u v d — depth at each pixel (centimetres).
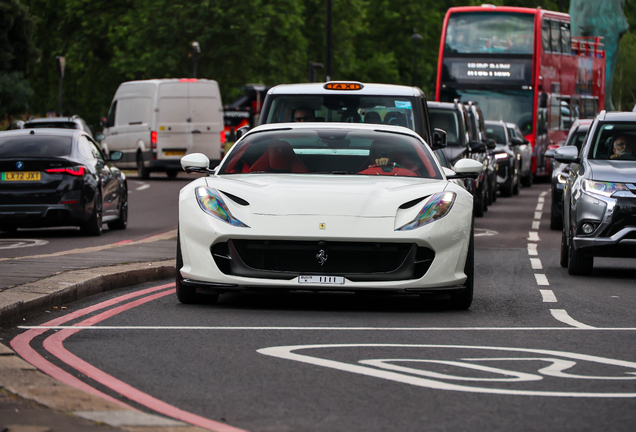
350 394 1509
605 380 1627
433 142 3884
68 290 2448
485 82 9362
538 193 8912
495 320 2273
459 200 2378
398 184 2423
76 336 1992
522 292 2836
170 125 9769
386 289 2261
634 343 1981
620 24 12481
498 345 1938
